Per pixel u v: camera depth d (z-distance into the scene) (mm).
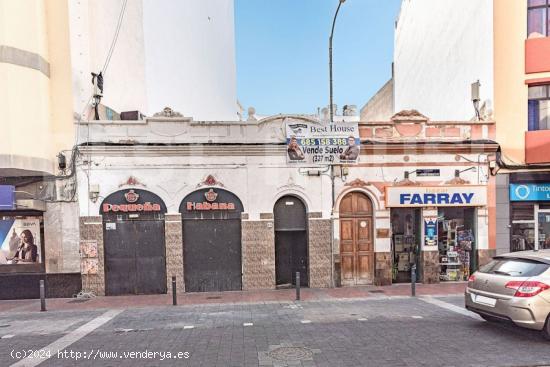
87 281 11289
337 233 11977
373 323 7656
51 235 11211
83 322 8391
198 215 11703
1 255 11227
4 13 10141
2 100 10133
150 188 11500
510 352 5895
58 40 11391
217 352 6195
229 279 11773
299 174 11930
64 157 11234
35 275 11156
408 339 6602
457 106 15062
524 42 12375
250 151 11789
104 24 13094
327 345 6391
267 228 11805
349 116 17391
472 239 12500
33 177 11156
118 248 11461
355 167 12055
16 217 11273
